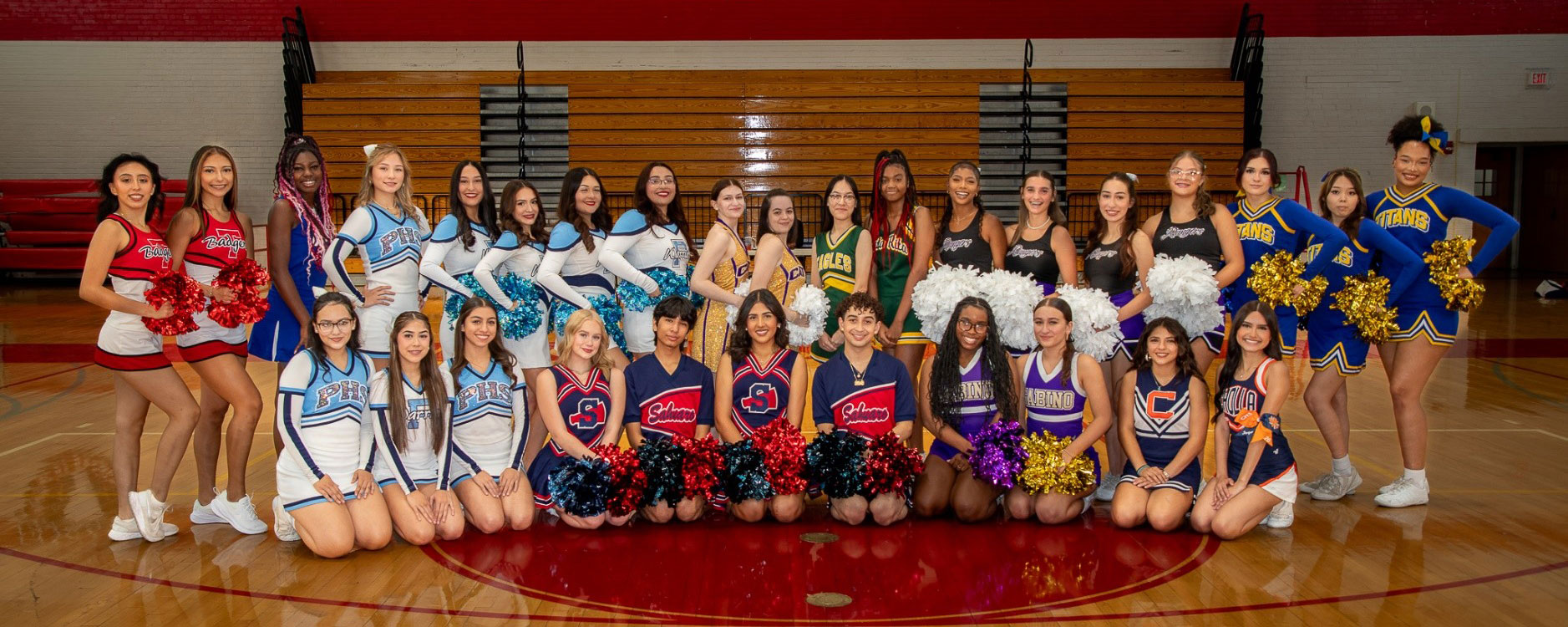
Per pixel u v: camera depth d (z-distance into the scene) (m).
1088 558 3.83
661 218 4.87
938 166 14.10
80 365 8.60
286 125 13.82
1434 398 7.13
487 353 4.25
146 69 14.07
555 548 3.99
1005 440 4.17
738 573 3.67
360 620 3.23
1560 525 4.25
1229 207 4.90
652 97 14.01
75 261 14.30
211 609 3.32
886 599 3.41
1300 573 3.67
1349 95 14.28
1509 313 12.33
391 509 4.04
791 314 4.62
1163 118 13.98
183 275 3.86
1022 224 4.98
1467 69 14.24
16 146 14.25
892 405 4.47
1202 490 4.25
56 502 4.64
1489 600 3.41
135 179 3.93
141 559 3.84
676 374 4.43
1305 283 4.48
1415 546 3.98
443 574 3.67
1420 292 4.54
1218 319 4.58
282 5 13.89
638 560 3.82
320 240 4.47
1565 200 16.75
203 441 4.27
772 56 14.11
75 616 3.27
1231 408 4.20
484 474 4.18
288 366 3.90
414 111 13.91
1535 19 14.14
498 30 14.02
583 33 14.05
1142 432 4.30
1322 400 4.66
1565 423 6.30
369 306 4.37
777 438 4.19
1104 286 4.76
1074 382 4.37
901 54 14.12
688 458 4.14
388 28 14.00
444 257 4.62
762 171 14.09
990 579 3.61
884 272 5.07
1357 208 4.71
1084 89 14.02
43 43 14.06
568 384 4.30
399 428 3.99
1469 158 14.37
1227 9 14.01
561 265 4.74
